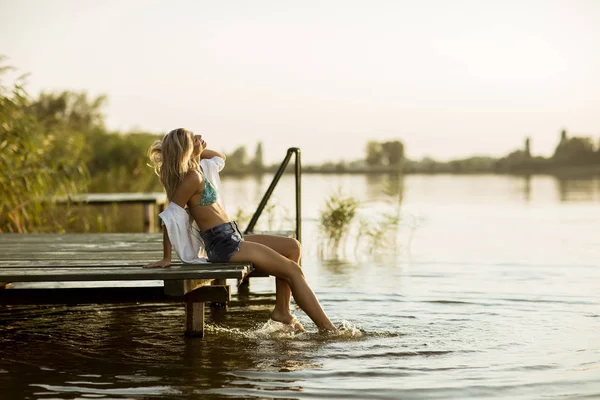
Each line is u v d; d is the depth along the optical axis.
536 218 17.61
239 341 6.32
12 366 5.61
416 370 5.39
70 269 6.16
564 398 4.75
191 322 6.45
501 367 5.45
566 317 7.08
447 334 6.46
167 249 6.30
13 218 11.52
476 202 22.69
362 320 7.03
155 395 4.88
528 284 8.83
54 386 5.09
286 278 6.56
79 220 16.34
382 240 12.98
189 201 6.43
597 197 25.19
